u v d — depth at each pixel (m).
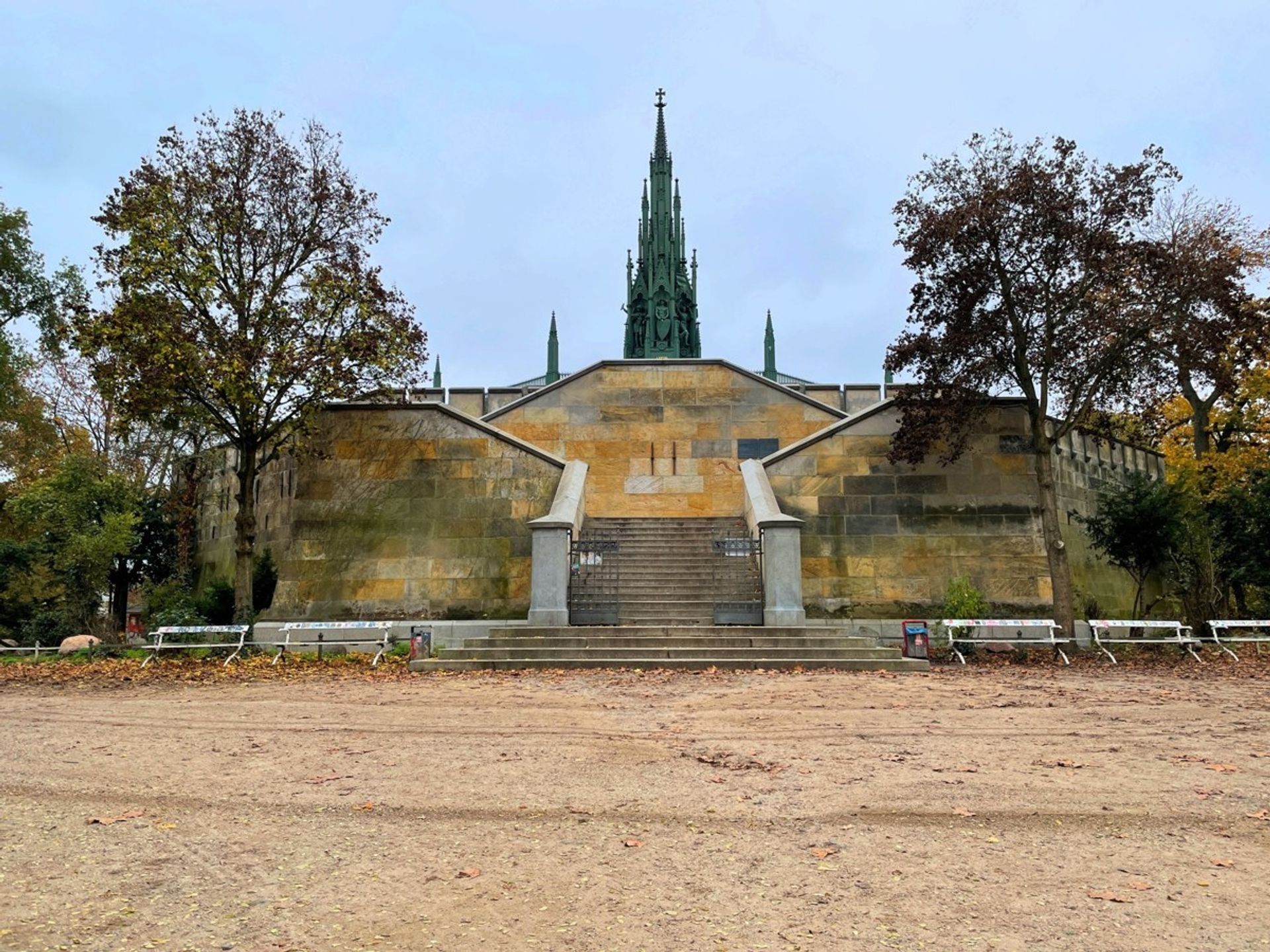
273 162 20.41
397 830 6.42
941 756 8.60
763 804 7.02
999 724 10.28
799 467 21.06
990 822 6.50
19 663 18.55
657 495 25.75
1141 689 13.27
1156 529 20.02
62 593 26.23
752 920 4.84
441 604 20.22
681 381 26.33
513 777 7.88
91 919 4.88
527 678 14.94
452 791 7.45
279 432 20.72
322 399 20.00
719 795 7.30
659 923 4.82
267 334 19.84
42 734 10.09
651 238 71.88
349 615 20.19
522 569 20.36
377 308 20.50
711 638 17.00
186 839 6.25
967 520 20.67
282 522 22.08
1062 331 18.47
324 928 4.78
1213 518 22.50
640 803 7.06
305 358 19.39
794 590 18.23
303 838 6.28
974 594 19.27
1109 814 6.62
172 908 5.04
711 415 26.16
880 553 20.56
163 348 18.23
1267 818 6.52
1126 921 4.79
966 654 18.16
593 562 19.44
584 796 7.28
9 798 7.30
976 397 19.55
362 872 5.59
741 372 26.31
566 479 20.88
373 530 20.64
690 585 20.39
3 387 29.30
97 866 5.71
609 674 15.31
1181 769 7.97
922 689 13.28
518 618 20.05
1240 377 27.48
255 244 20.23
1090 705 11.61
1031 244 18.27
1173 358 18.12
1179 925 4.73
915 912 4.93
